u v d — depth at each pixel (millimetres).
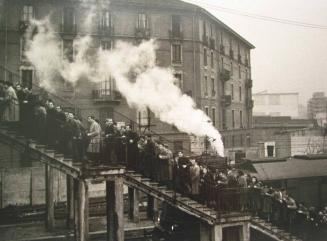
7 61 31109
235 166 22438
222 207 14383
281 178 21375
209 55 40156
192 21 37219
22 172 24484
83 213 12672
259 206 15578
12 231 18281
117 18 34406
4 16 31094
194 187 14352
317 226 17062
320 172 22344
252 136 36125
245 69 52312
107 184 13461
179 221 16875
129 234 17375
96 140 14664
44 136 13312
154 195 13633
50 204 18125
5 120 13109
